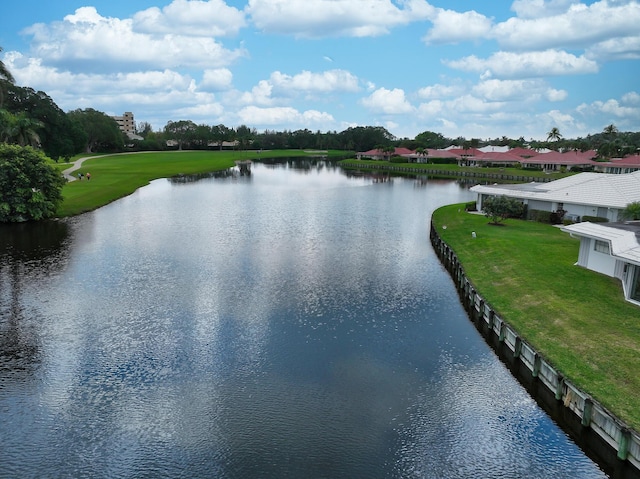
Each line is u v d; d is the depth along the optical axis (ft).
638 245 103.60
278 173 526.16
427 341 100.78
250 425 72.28
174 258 158.51
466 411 76.84
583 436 69.72
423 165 607.37
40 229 201.57
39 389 80.79
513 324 100.32
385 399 79.41
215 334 101.60
